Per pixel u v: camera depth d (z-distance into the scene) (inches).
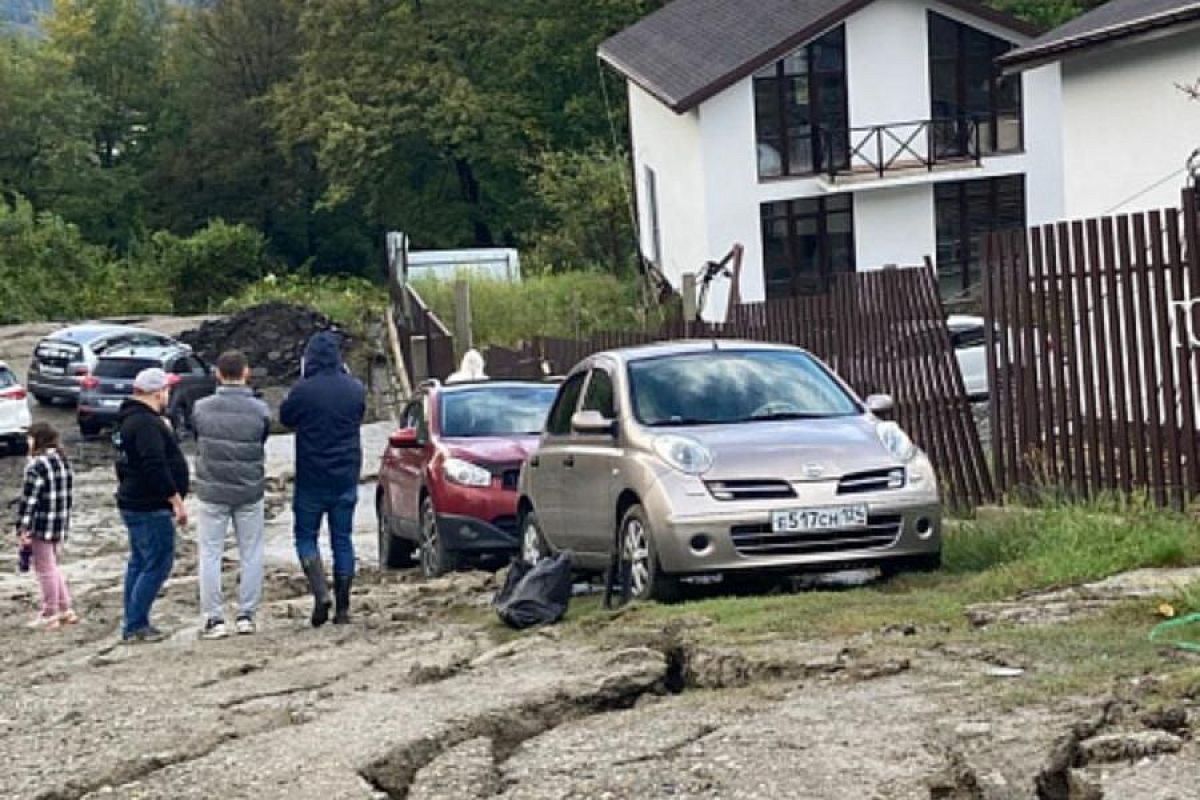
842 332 876.6
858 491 602.5
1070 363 694.5
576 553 687.7
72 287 3272.6
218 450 686.5
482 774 418.3
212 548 689.0
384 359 2118.6
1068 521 624.4
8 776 467.2
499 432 893.8
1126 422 668.1
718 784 379.9
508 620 625.3
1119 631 477.7
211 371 1882.4
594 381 691.4
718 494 597.6
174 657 643.5
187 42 4028.1
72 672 642.2
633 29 2534.5
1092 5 2755.9
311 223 3959.2
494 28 3248.0
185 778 440.5
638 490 613.0
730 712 439.8
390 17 3289.9
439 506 840.9
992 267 732.7
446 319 2038.6
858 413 658.8
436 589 772.0
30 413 1959.9
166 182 4030.5
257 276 3494.1
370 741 454.3
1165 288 646.5
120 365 1798.7
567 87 3292.3
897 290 826.2
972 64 2130.9
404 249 2191.2
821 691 451.8
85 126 4003.4
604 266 2706.7
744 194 2080.5
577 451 677.3
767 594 614.5
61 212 3922.2
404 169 3363.7
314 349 698.8
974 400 1090.1
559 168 2844.5
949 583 597.6
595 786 389.1
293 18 3865.7
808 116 2096.5
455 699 492.7
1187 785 350.9
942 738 394.6
